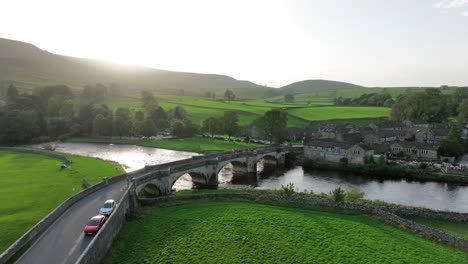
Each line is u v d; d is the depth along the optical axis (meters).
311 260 35.78
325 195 66.38
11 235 41.50
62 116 192.25
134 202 50.66
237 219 47.38
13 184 71.50
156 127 192.12
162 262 34.34
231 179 92.12
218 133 188.75
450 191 78.50
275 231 43.31
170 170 68.06
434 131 132.88
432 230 43.28
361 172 99.56
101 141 166.00
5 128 153.38
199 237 40.88
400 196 74.50
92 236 36.16
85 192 52.03
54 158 107.81
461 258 37.12
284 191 65.88
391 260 36.16
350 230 44.38
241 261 35.06
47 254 31.80
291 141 164.50
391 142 120.50
